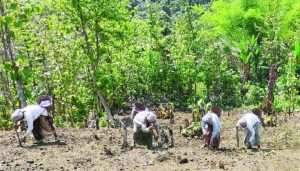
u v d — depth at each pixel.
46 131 11.75
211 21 39.28
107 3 16.92
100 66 20.17
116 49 21.22
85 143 12.09
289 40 26.66
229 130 17.08
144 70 27.31
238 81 28.55
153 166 9.64
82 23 17.17
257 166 10.02
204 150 11.98
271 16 28.16
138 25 28.81
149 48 27.89
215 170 9.42
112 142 12.48
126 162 9.95
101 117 19.39
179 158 10.43
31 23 17.53
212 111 12.79
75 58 18.20
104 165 9.64
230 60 31.88
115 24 17.81
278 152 11.97
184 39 25.78
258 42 39.38
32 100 15.86
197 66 25.11
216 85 26.66
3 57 15.92
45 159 10.00
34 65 18.17
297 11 33.28
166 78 27.42
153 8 29.72
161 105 24.44
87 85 19.02
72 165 9.57
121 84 24.23
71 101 18.84
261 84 31.11
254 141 12.57
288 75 22.16
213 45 26.45
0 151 10.66
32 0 13.70
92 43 18.23
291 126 17.39
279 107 22.30
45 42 18.11
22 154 10.44
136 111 12.33
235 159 10.73
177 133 15.66
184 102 27.23
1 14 12.48
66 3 16.91
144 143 11.90
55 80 18.41
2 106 17.62
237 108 24.95
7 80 15.81
